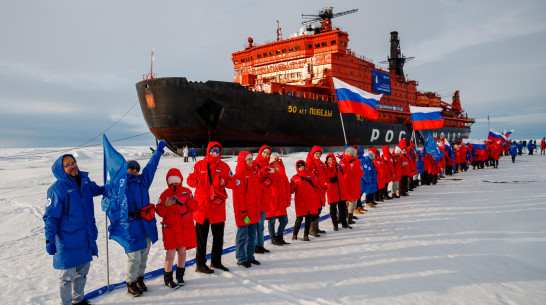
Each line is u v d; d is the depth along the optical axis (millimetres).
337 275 4664
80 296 3832
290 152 32656
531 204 9234
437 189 13320
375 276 4574
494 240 6105
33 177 19719
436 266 4875
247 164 5285
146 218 4102
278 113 29734
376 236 6680
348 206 7875
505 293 3926
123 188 3936
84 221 3760
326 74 34094
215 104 26500
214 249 5062
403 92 45625
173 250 4371
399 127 45188
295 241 6633
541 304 3631
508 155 37812
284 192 6289
